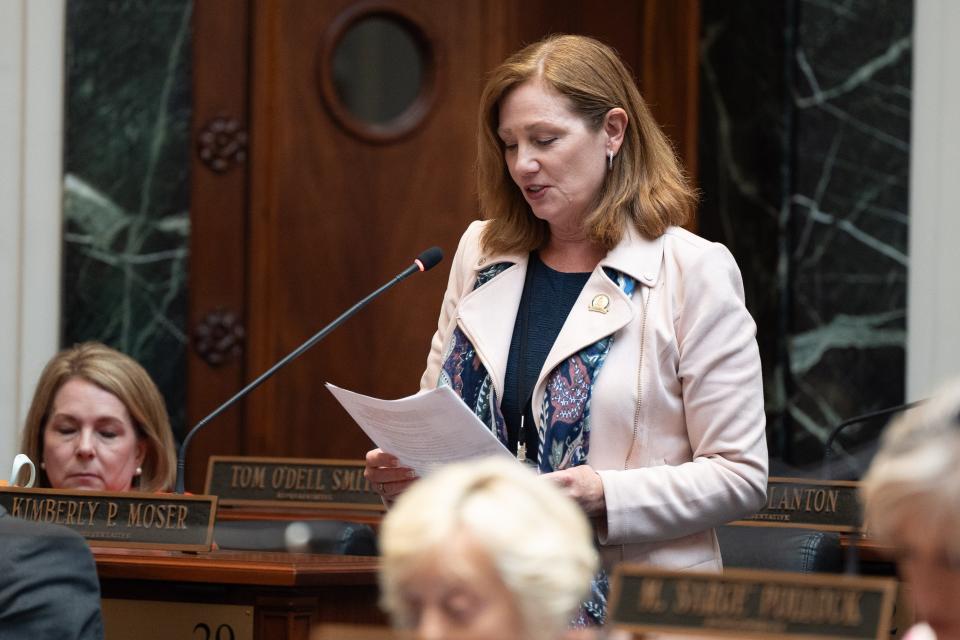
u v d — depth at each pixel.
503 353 10.16
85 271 19.84
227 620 10.24
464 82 22.19
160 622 10.44
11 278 19.67
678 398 9.85
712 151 21.77
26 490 11.09
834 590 6.11
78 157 19.81
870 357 20.67
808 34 20.64
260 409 20.94
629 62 22.31
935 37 20.73
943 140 20.72
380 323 21.84
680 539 9.77
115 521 10.95
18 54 19.69
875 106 20.69
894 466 4.82
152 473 12.97
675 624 6.24
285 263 21.22
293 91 21.25
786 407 20.66
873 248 20.69
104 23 19.88
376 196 21.80
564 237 10.38
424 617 4.68
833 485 12.07
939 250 20.73
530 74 10.07
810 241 20.66
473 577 4.62
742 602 6.19
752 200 21.17
